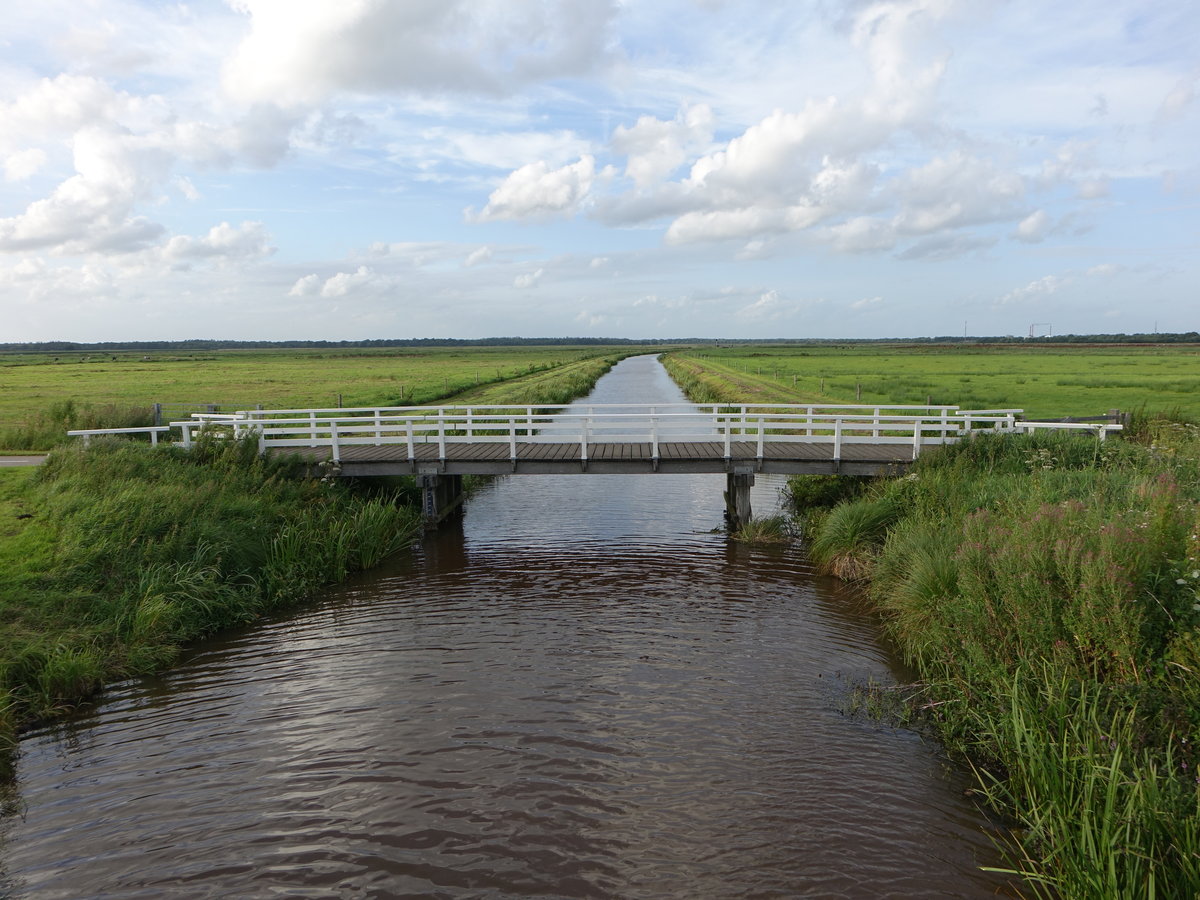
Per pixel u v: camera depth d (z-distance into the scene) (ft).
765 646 30.66
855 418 51.78
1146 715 18.19
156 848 18.37
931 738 23.00
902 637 30.09
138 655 29.27
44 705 25.70
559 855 17.81
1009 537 26.96
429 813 19.54
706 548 46.88
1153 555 22.11
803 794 20.11
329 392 152.87
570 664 29.09
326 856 17.94
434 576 41.78
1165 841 14.58
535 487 68.80
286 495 47.57
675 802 19.84
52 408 74.74
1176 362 253.03
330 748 22.94
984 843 18.03
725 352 495.00
